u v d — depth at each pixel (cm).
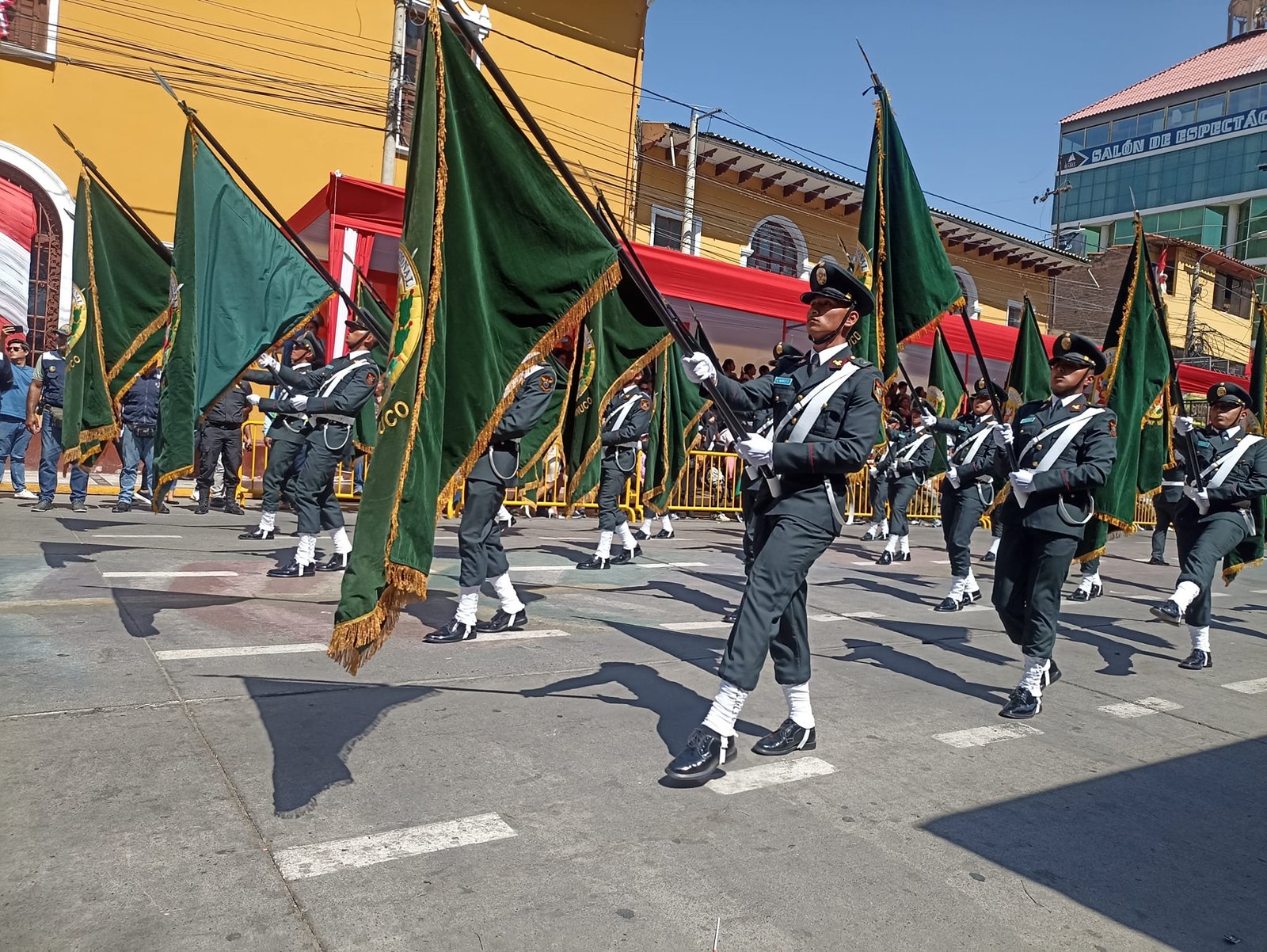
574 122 1764
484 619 605
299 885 260
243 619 552
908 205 666
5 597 568
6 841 272
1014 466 500
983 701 504
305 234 1310
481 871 275
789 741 396
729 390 386
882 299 662
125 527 889
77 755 336
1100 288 2906
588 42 1773
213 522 975
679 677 499
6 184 1267
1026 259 2520
